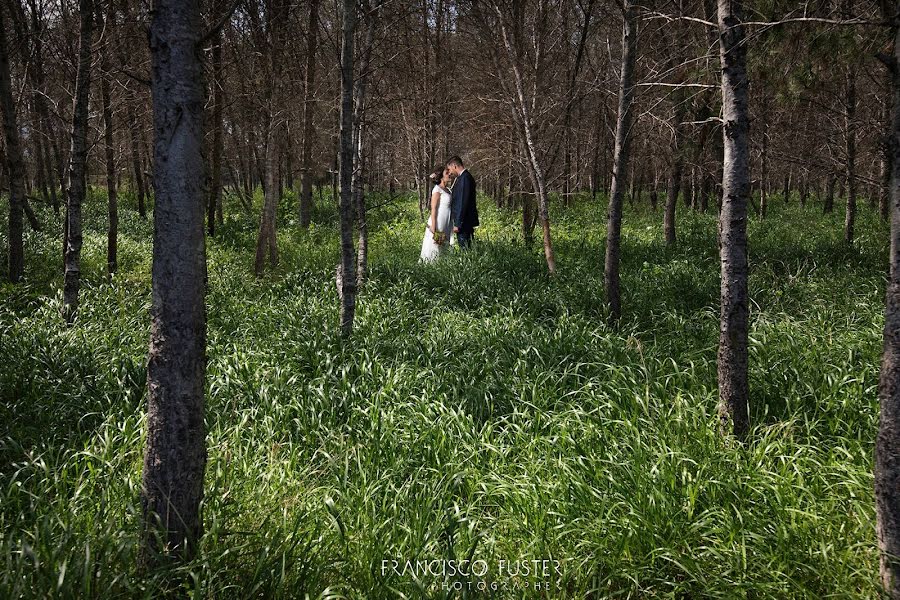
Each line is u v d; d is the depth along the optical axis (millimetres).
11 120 8219
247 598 2646
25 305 7574
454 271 8484
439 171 10617
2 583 2373
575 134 14375
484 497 3822
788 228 15312
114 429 4051
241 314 7324
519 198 18500
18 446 3744
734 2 4008
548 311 7230
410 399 4848
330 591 2773
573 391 4711
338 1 8570
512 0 9422
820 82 5109
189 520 2803
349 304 6176
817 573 2938
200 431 2803
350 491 3645
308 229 15781
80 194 6836
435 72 17219
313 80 12703
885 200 15383
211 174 14992
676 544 3168
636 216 18641
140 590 2572
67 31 8188
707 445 3857
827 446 3996
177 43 2531
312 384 5000
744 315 4168
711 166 9297
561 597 3037
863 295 7523
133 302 7582
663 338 6316
